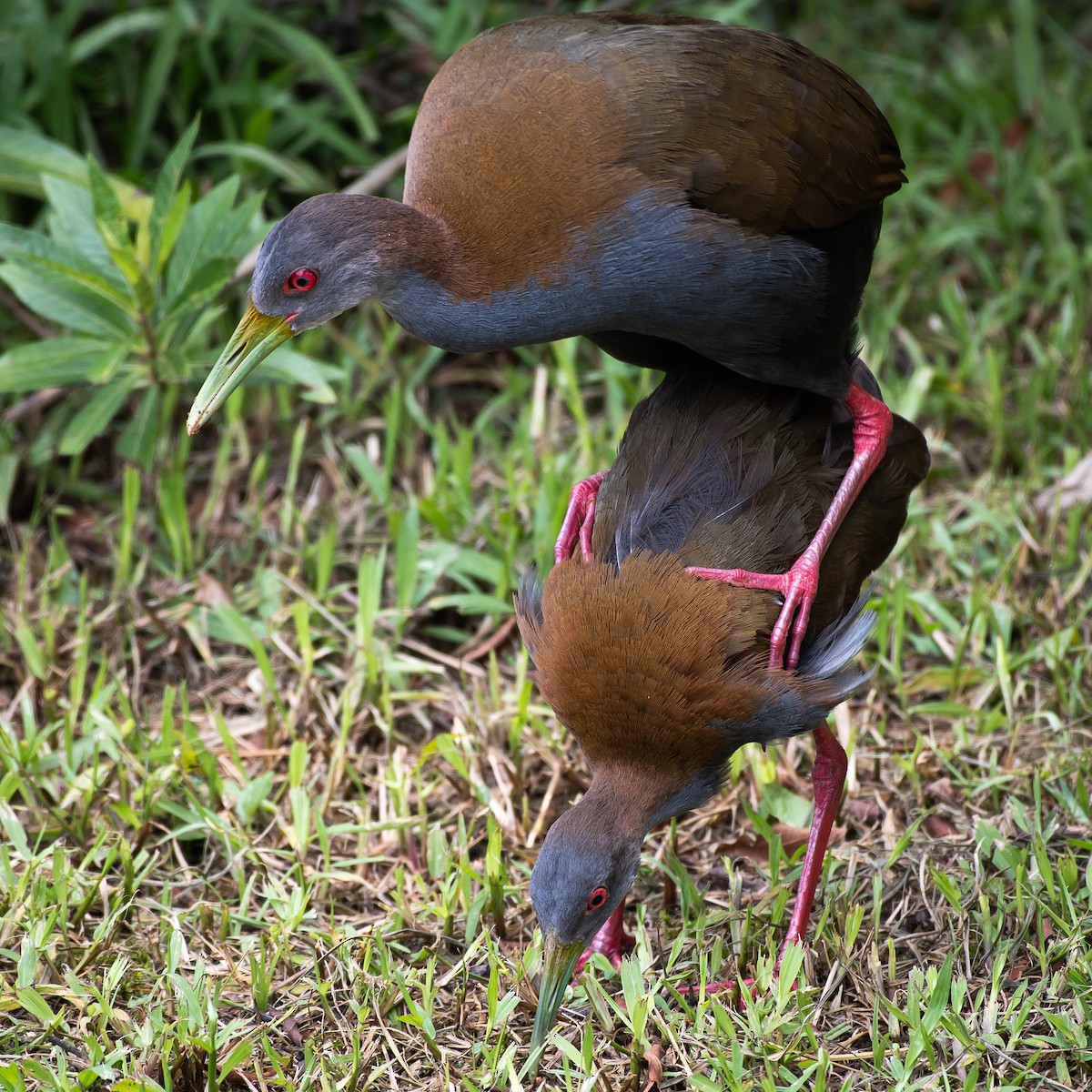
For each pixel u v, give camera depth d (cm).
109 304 998
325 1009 704
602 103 722
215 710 870
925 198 1237
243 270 1077
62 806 827
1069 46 1396
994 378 1068
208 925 758
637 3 1267
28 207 1191
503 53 745
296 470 1032
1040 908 728
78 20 1250
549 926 673
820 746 746
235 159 1170
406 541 949
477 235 721
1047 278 1209
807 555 719
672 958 725
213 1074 654
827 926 752
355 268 719
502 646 962
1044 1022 688
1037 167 1246
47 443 1055
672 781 698
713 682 677
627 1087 658
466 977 718
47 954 720
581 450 1052
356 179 1229
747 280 730
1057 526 1001
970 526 1004
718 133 730
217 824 808
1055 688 891
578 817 686
